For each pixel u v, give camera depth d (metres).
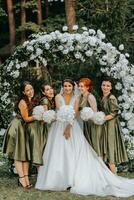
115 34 12.53
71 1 12.55
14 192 6.93
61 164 7.06
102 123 7.28
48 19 19.88
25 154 7.11
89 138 7.33
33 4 21.75
